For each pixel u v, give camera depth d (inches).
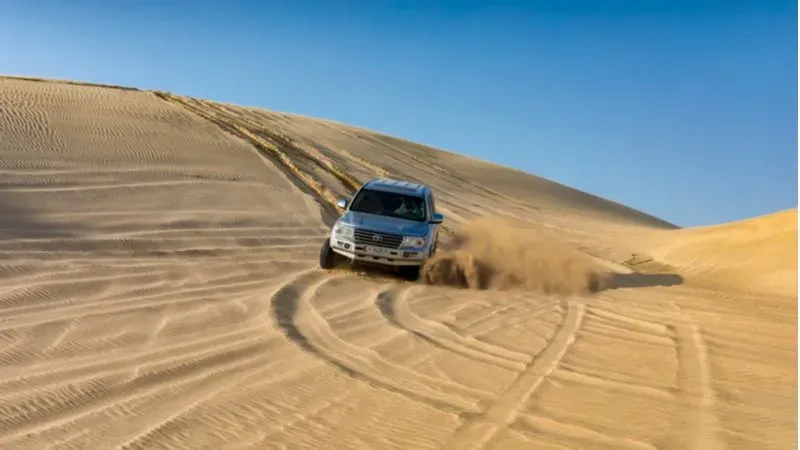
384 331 309.7
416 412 205.6
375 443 181.2
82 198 651.5
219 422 192.1
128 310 320.2
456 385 234.5
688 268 685.3
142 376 228.8
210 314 321.4
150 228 589.9
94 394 210.5
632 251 957.8
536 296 432.8
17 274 382.9
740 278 591.5
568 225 1352.1
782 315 387.5
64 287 359.3
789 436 194.2
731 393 233.9
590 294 455.2
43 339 266.7
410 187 534.0
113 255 477.7
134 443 175.8
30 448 170.2
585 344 300.8
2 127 852.0
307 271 476.4
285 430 187.8
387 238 465.7
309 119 1940.2
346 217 489.1
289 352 265.3
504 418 203.6
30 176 688.4
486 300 406.3
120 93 1375.5
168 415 195.8
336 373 241.1
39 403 201.0
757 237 756.6
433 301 392.5
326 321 322.0
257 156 1008.9
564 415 207.8
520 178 1990.7
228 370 239.5
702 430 197.9
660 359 277.9
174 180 788.6
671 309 397.4
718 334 327.3
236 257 515.8
